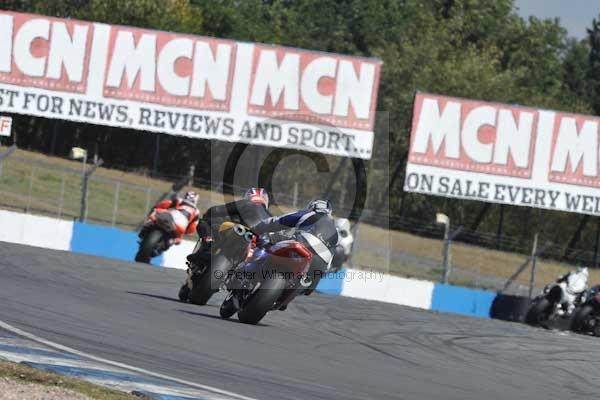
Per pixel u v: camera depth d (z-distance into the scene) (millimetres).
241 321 37906
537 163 100875
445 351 42281
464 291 83312
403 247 119688
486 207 127812
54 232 81375
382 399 25609
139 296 43531
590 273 137750
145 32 100625
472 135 100750
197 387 22891
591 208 101188
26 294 36531
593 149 100938
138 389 21469
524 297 83375
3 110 100938
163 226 66312
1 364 21703
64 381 21109
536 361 43156
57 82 100875
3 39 100875
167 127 100688
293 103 100188
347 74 100125
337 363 31859
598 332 65625
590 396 33688
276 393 23938
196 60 100500
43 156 133750
